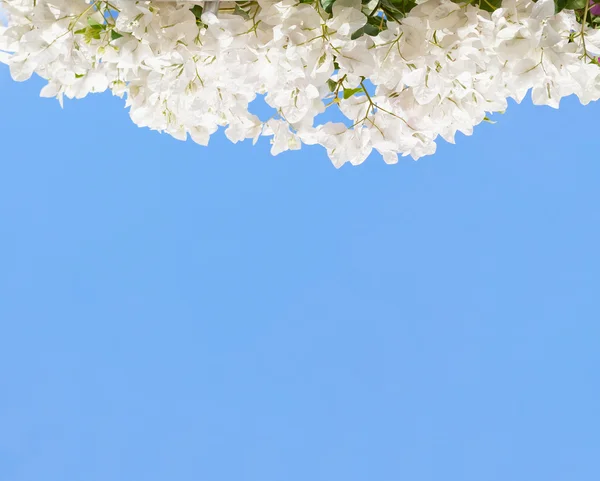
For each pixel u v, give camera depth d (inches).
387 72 69.2
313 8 68.1
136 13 68.4
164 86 70.2
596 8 70.0
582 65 69.7
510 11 68.4
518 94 70.5
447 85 69.5
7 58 71.0
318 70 68.5
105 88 72.3
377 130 71.2
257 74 69.6
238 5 70.1
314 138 71.9
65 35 69.7
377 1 69.4
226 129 73.0
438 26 68.2
